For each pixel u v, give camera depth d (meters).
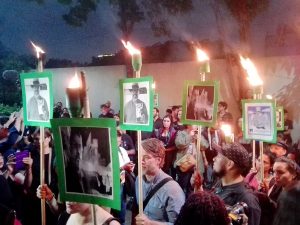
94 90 17.36
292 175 3.77
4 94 19.92
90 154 2.72
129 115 3.48
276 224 1.93
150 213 3.75
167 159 8.80
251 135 4.95
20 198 5.29
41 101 3.72
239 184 3.41
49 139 5.78
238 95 13.26
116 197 2.65
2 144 6.71
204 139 8.09
